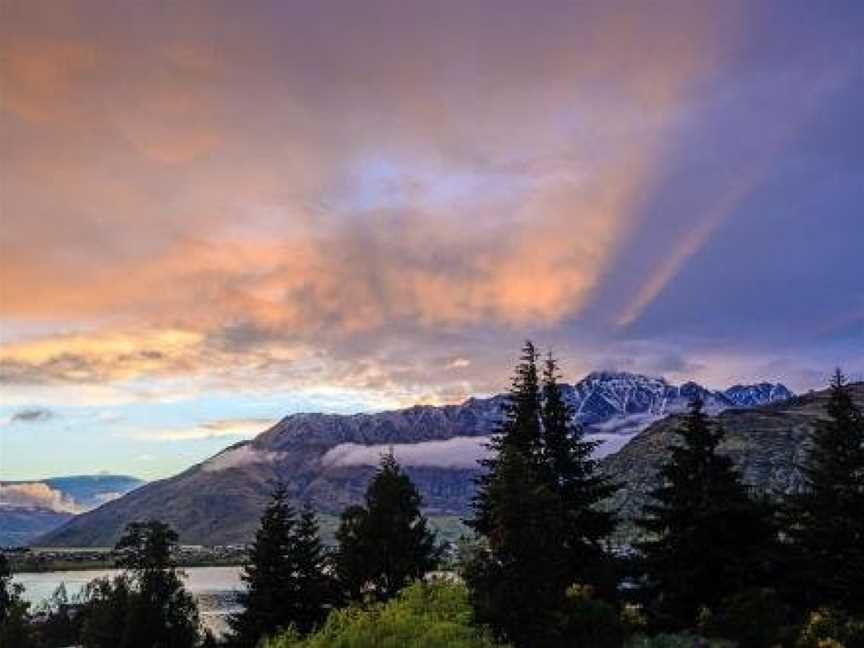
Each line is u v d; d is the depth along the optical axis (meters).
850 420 33.50
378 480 48.50
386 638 27.91
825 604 30.30
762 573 31.95
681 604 31.75
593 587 31.56
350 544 47.59
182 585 73.31
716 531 31.92
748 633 27.73
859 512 31.91
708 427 33.75
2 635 78.06
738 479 33.41
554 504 29.27
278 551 53.12
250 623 52.34
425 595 33.16
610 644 27.98
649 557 33.06
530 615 27.14
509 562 27.61
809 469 34.56
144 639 66.12
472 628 27.27
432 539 48.59
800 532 33.34
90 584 102.38
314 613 51.88
